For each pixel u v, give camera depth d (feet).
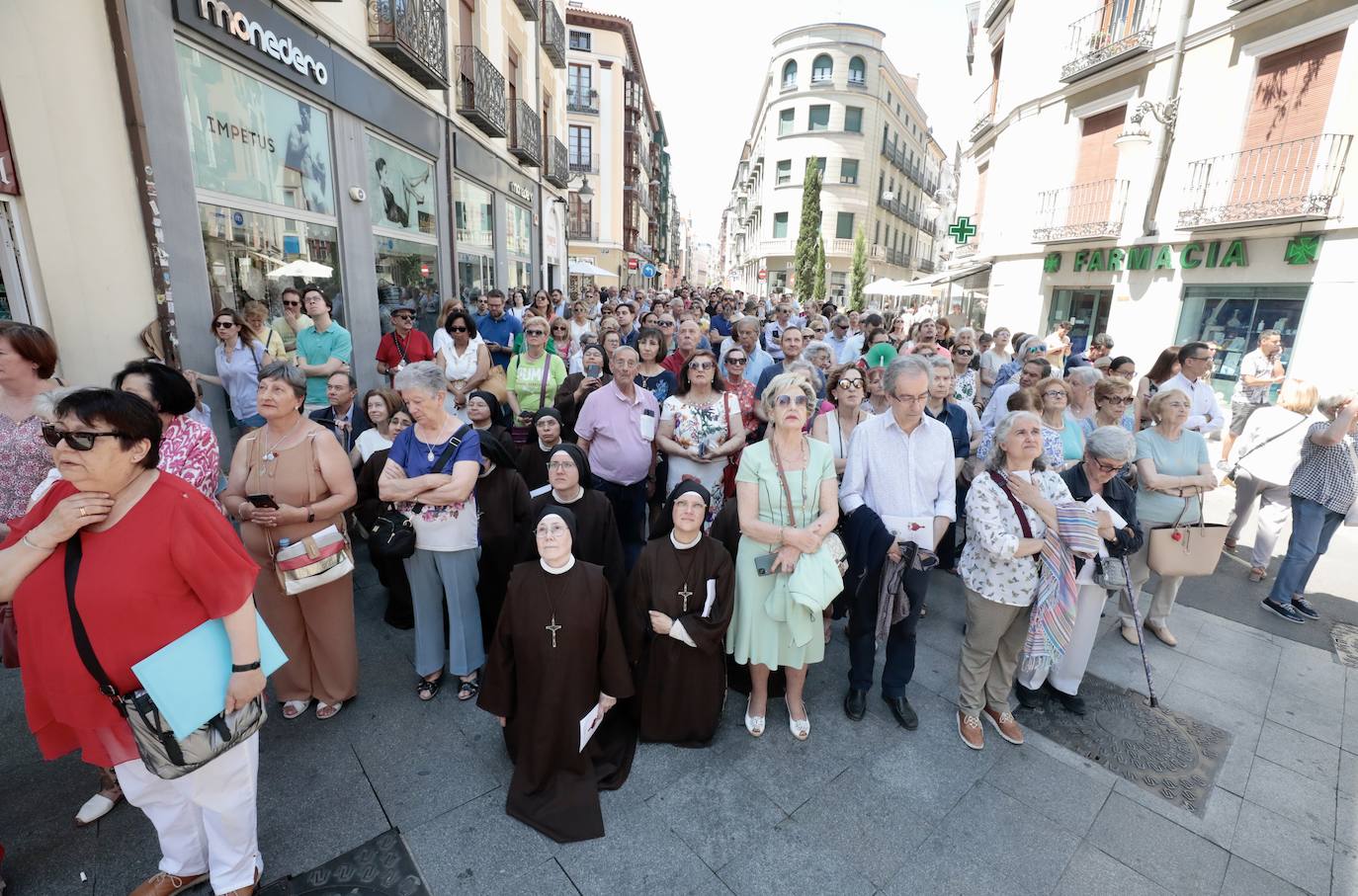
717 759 9.46
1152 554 11.96
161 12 14.84
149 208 14.70
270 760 9.04
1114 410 12.67
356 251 24.21
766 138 133.18
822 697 11.13
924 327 20.63
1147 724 10.49
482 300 26.81
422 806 8.32
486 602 11.68
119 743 6.01
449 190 32.68
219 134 17.38
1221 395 33.60
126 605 5.53
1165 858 7.88
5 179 12.30
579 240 108.17
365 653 11.95
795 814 8.42
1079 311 42.39
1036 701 10.93
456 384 17.65
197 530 5.83
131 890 7.06
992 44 53.83
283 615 9.48
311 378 18.10
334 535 9.02
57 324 13.43
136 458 5.54
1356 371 27.96
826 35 118.83
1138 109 34.73
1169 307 35.86
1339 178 27.86
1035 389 13.35
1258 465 15.49
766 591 9.56
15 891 6.97
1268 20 30.45
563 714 8.38
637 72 127.44
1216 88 32.96
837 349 27.94
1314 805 8.80
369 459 12.62
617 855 7.68
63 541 5.52
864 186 124.98
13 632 7.34
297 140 20.86
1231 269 32.71
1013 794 8.89
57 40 12.85
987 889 7.38
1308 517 13.56
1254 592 15.39
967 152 61.21
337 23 22.31
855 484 10.41
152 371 7.93
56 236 13.21
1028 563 9.41
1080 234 40.37
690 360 13.38
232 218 18.02
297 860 7.44
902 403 9.68
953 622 13.93
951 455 10.29
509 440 11.11
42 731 6.15
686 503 8.82
